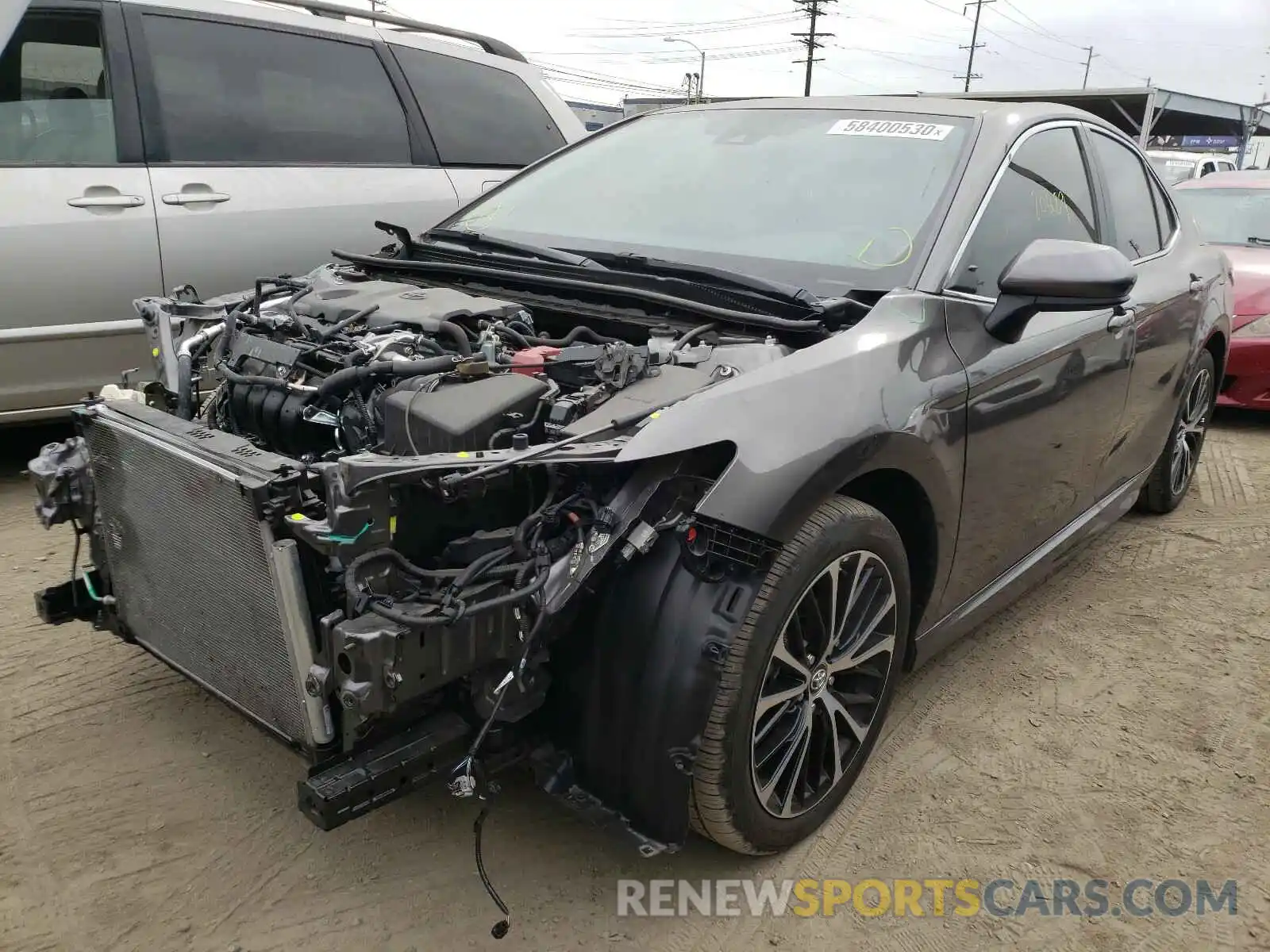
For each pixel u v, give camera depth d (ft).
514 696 6.82
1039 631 12.25
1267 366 21.49
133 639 8.31
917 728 10.02
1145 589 13.60
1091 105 47.47
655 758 6.77
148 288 14.74
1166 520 16.31
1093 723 10.28
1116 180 12.67
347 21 17.66
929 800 8.92
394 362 7.54
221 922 7.14
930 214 9.31
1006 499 9.72
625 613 6.84
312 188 16.39
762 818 7.56
